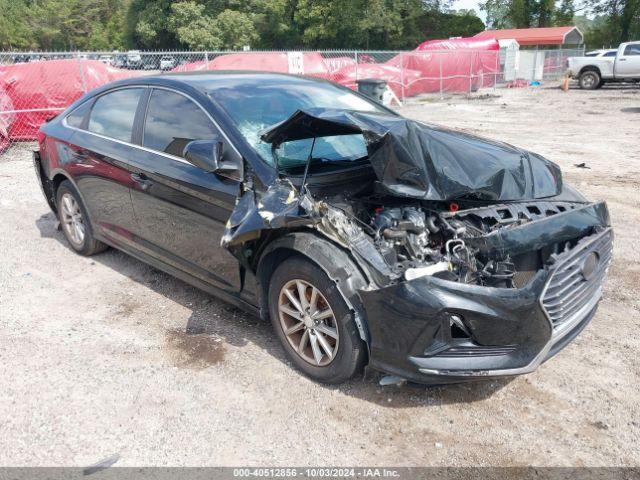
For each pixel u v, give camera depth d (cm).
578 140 1221
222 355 372
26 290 472
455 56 2373
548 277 299
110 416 313
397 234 322
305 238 322
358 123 334
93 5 7362
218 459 282
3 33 6719
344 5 4509
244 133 374
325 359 335
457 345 291
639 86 2712
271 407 320
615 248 569
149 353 375
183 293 464
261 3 4838
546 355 310
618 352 376
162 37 5275
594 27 5591
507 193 358
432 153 342
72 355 372
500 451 287
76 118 521
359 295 302
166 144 418
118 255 550
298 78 480
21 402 324
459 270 315
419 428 303
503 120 1591
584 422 308
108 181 465
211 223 379
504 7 6153
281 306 350
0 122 1091
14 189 802
